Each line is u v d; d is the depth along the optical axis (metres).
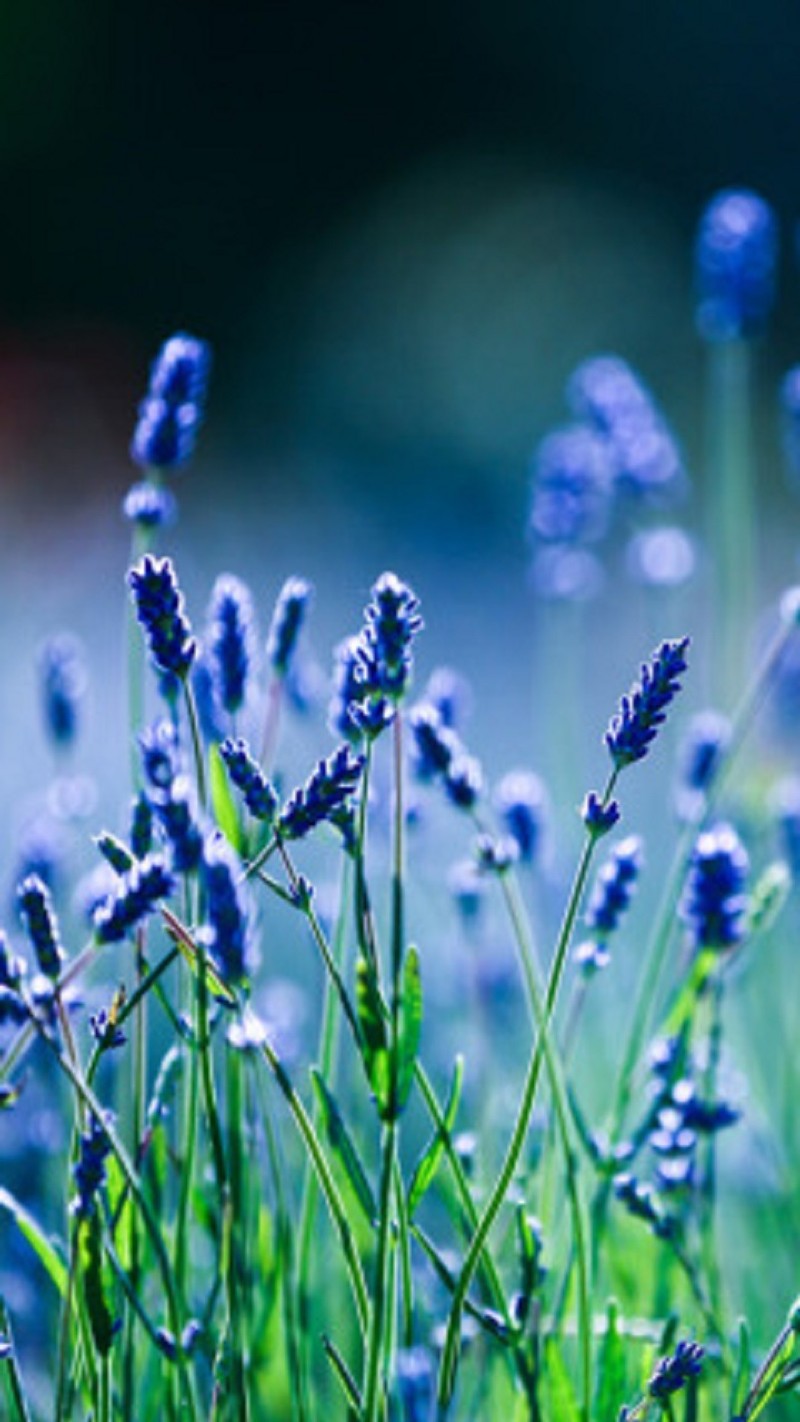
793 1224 1.50
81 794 1.56
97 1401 1.31
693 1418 1.32
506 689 3.92
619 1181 1.37
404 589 1.29
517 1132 1.30
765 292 1.82
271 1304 1.38
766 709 1.77
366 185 10.66
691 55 10.70
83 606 4.61
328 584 5.18
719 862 1.37
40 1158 1.61
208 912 1.25
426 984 1.75
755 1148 1.58
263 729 1.43
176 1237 1.33
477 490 6.40
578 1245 1.34
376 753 1.56
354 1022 1.29
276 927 2.19
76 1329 1.33
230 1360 1.31
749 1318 1.48
